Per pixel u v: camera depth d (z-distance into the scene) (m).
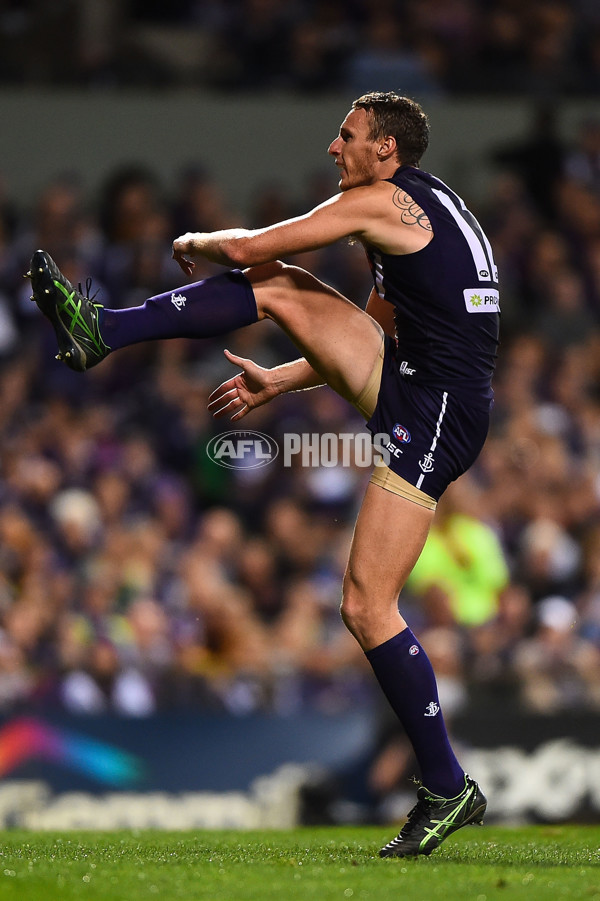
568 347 41.09
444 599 28.12
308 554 30.83
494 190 45.12
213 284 13.47
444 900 10.45
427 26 47.66
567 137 47.78
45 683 23.55
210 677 24.44
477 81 47.31
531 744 23.97
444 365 12.84
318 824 23.16
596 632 30.20
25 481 30.23
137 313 13.38
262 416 34.12
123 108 44.56
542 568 31.75
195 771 22.98
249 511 33.22
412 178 13.02
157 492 31.42
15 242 38.66
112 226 39.03
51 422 32.12
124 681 23.97
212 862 12.57
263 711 23.62
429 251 12.70
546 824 23.70
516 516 33.62
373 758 23.58
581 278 43.81
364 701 25.11
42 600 25.30
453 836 16.19
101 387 35.28
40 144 43.97
